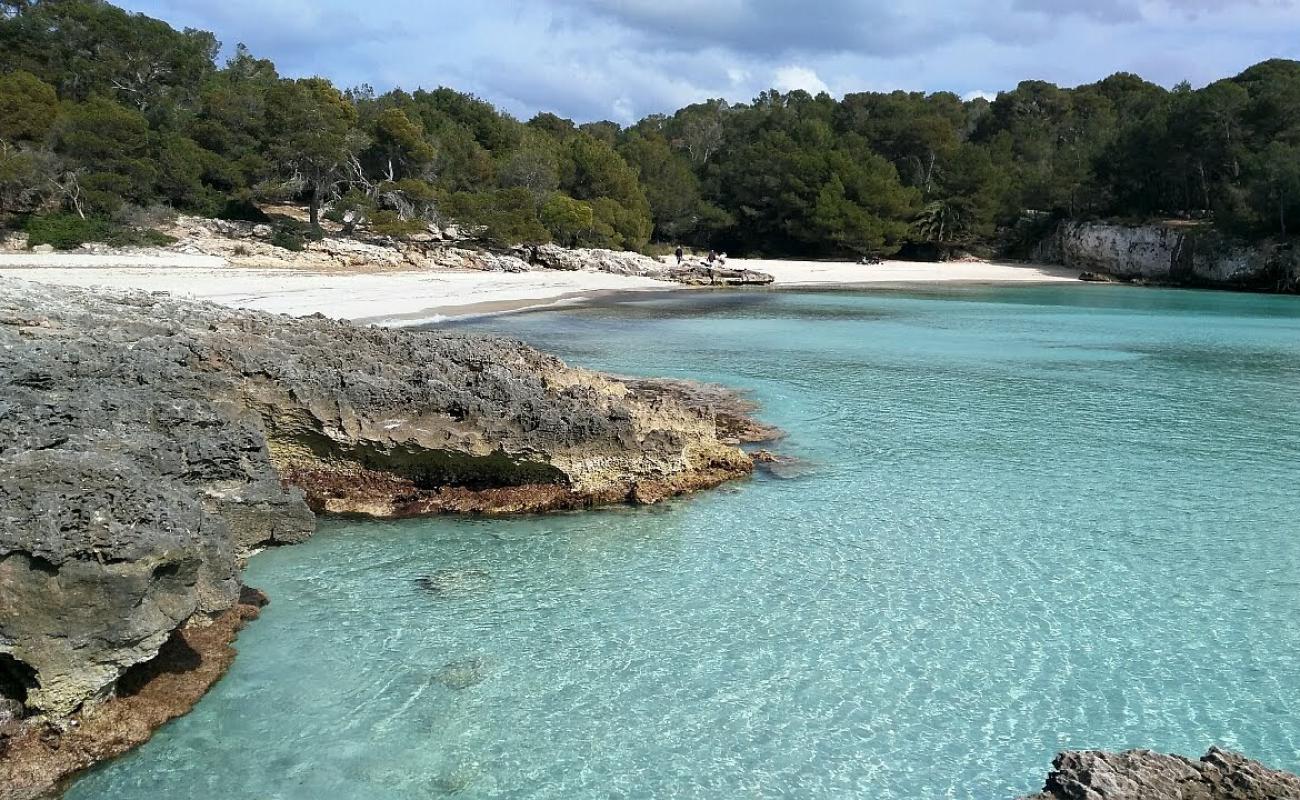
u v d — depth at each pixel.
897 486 18.77
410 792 8.87
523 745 9.70
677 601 13.27
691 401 25.95
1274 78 86.12
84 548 8.66
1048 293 70.69
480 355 21.56
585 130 143.12
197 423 13.04
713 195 108.69
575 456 17.39
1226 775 7.89
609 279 68.88
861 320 48.09
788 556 15.02
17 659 8.45
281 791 8.79
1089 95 132.00
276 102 66.50
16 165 53.25
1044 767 9.41
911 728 10.09
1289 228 73.56
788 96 158.25
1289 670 11.40
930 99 145.25
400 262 65.31
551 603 13.16
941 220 101.50
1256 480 19.30
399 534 15.73
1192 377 31.17
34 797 8.41
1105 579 14.16
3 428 10.46
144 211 60.72
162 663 10.57
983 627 12.50
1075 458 20.86
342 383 16.39
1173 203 90.19
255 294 43.16
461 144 85.31
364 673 11.06
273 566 14.21
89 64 73.38
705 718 10.26
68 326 17.33
